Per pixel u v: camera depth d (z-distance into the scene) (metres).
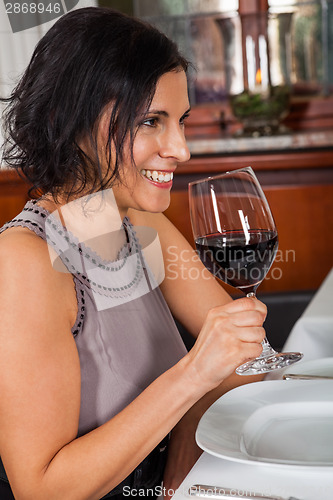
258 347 0.78
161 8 3.19
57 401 0.83
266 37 2.95
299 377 0.97
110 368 0.96
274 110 3.03
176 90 0.90
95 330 0.95
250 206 0.89
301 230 2.94
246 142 3.00
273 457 0.75
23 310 0.83
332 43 3.17
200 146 3.04
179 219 2.93
